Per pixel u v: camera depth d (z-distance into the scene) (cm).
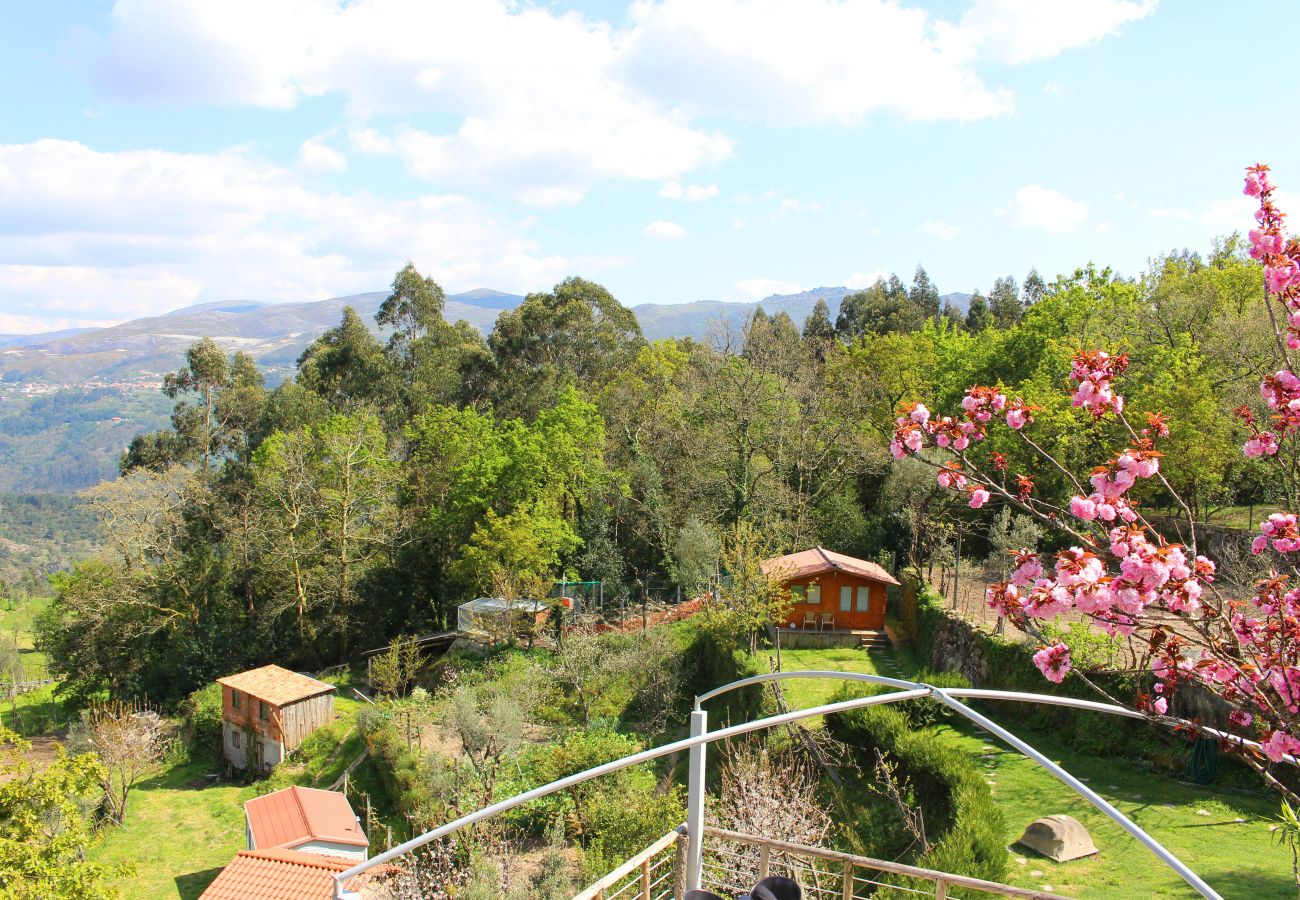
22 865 1809
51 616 5591
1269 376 895
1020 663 2320
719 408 4822
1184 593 711
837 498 4497
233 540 5181
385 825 2892
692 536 4203
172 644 5003
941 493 4031
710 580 3622
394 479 5328
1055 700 778
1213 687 773
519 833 2438
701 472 4800
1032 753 695
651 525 4828
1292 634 764
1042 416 3459
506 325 7925
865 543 4328
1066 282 4772
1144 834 616
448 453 5353
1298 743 722
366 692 4422
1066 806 1722
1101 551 821
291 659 5012
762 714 2708
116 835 3250
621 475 5003
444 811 2531
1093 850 1509
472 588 4884
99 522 5159
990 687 2459
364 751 3531
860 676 863
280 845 2627
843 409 4834
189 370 7531
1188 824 1591
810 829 1650
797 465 4706
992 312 9069
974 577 3709
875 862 878
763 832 1555
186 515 5331
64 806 2020
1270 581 823
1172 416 3022
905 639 3534
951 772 1750
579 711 3269
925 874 853
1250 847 1477
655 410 5906
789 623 3575
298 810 2848
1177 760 1845
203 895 2378
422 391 7306
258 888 2358
